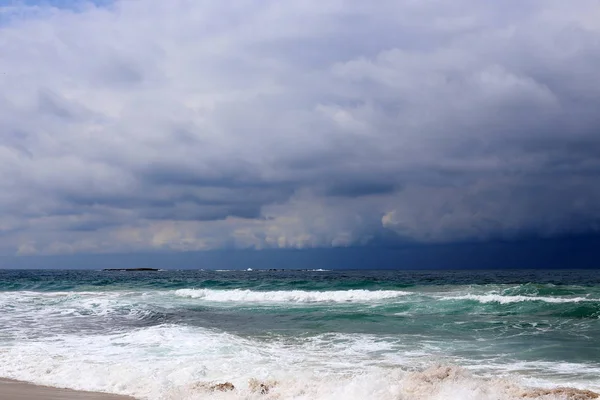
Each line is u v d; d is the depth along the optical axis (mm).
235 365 10594
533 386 8734
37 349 12750
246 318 19016
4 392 8453
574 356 11953
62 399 7898
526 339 14359
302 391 8203
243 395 8016
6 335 15172
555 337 14695
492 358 11703
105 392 8641
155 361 11094
